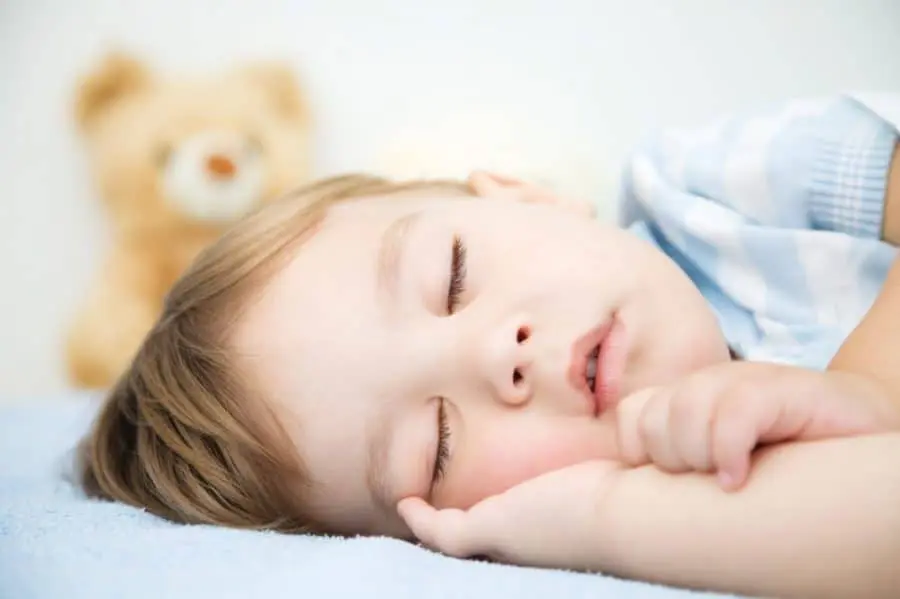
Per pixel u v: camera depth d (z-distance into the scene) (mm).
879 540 535
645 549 622
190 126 1708
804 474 575
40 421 1299
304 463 865
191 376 935
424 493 833
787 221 1071
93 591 641
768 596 568
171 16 1800
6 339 1836
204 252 1036
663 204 1138
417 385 825
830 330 998
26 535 781
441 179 1626
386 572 617
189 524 876
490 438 805
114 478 979
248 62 1796
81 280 1823
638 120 1736
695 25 1702
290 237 960
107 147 1724
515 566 668
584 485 681
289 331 875
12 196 1814
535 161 1717
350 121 1800
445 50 1779
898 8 1610
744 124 1132
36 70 1795
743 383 609
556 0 1745
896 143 1007
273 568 652
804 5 1650
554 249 881
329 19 1791
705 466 608
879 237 1021
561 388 792
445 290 859
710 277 1100
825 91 1648
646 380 818
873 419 605
